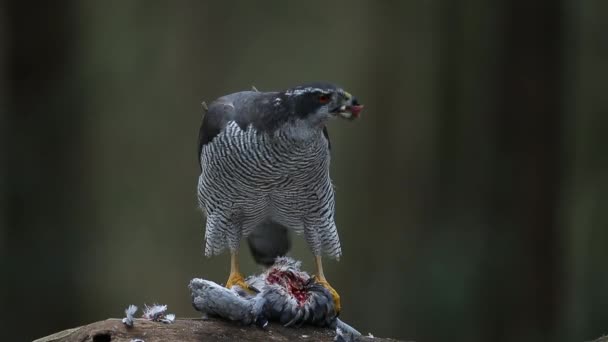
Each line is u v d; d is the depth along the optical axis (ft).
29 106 51.13
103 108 55.21
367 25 60.54
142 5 58.18
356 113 23.72
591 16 55.01
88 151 53.62
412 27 59.11
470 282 51.21
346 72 60.80
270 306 22.06
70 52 52.44
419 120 57.67
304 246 54.39
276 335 21.84
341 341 21.84
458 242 52.49
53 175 51.31
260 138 24.17
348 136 59.57
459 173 54.60
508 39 51.08
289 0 61.62
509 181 50.96
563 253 51.08
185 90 59.00
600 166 57.77
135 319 20.99
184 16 59.52
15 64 51.06
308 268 54.49
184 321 21.49
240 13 60.64
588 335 52.95
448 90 55.57
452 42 55.16
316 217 26.07
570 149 54.08
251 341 21.36
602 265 56.29
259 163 24.44
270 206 26.09
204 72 59.67
